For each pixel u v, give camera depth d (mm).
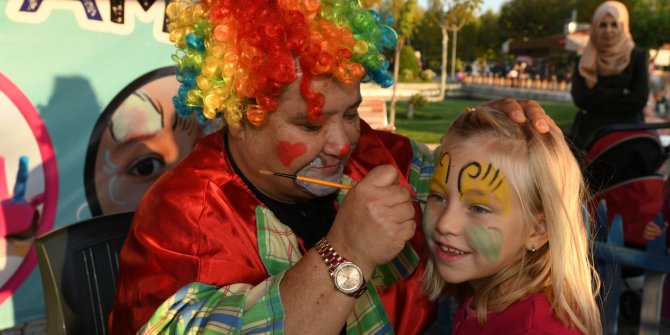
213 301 1306
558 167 1357
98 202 3668
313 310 1275
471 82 36844
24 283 3531
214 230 1429
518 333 1308
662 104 13609
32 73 3395
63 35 3451
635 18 28156
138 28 3662
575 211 1392
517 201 1345
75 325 1867
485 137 1373
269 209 1576
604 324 3080
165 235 1418
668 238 3307
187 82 1546
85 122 3576
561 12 48562
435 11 29250
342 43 1361
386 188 1313
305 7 1343
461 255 1389
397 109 20219
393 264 1751
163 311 1299
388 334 1664
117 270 2055
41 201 3510
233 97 1420
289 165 1445
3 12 3266
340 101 1396
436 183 1429
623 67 4535
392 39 1624
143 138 3760
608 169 3771
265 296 1280
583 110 4863
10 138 3379
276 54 1313
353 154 1885
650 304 3160
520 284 1379
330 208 1787
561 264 1325
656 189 3684
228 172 1553
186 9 1521
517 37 52594
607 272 3260
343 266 1285
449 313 3338
